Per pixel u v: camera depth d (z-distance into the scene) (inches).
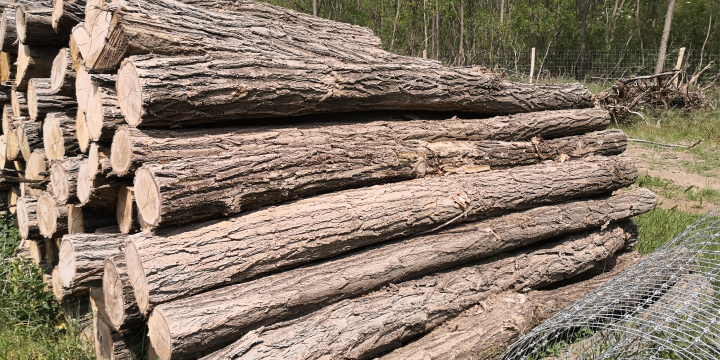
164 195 92.4
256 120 126.8
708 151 391.2
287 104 119.9
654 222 233.5
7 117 185.8
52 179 141.7
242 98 110.0
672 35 948.0
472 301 128.7
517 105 179.6
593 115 192.2
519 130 172.1
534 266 144.8
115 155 107.1
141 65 99.1
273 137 120.0
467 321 124.5
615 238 170.4
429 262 124.4
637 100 451.8
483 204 137.0
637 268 134.4
